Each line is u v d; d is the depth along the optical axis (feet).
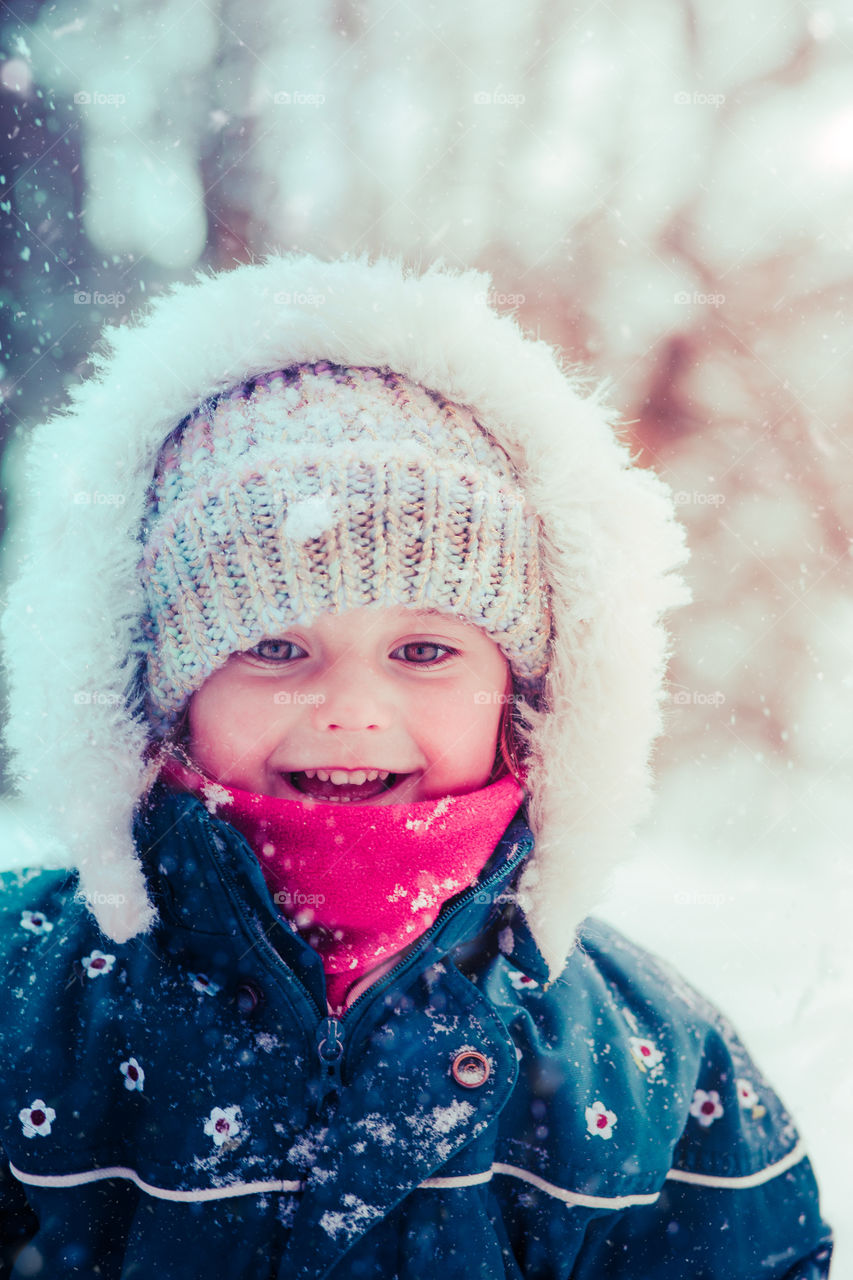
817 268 22.15
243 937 3.91
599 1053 4.32
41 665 4.01
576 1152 4.07
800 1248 4.50
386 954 4.11
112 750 3.98
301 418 3.92
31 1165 3.84
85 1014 4.00
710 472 22.26
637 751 4.36
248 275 4.24
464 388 4.09
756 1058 8.18
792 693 21.01
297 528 3.69
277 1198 3.78
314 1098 3.82
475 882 4.09
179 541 3.85
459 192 21.52
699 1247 4.33
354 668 3.88
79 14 18.04
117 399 4.00
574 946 4.76
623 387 22.07
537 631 4.17
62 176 17.52
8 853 6.38
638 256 22.03
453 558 3.86
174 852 3.97
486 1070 3.88
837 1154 6.73
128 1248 3.81
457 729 4.07
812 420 22.12
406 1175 3.74
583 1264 4.23
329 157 20.33
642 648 4.29
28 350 16.21
